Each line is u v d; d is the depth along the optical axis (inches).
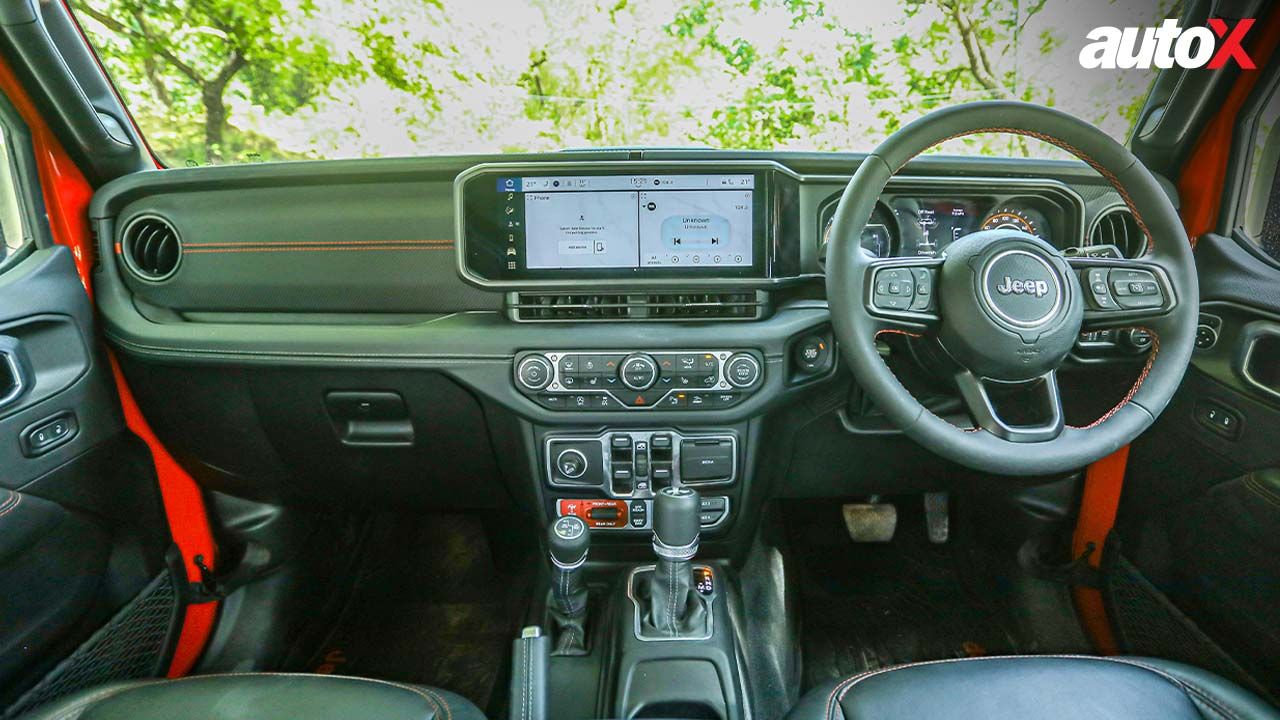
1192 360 56.7
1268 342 49.9
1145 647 61.2
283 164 56.6
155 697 38.4
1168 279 42.3
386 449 63.0
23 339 49.8
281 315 59.5
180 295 59.8
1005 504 74.7
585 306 54.9
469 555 85.3
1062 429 41.8
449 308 58.2
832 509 86.3
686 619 52.8
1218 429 53.4
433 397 58.6
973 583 78.5
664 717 47.7
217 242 58.8
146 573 61.8
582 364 54.2
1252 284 52.8
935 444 40.9
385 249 57.7
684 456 57.1
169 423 62.9
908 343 47.6
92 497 55.4
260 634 68.2
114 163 59.8
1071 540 71.6
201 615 67.5
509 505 71.3
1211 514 53.8
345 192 57.4
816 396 60.0
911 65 99.4
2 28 49.6
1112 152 41.0
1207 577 54.1
